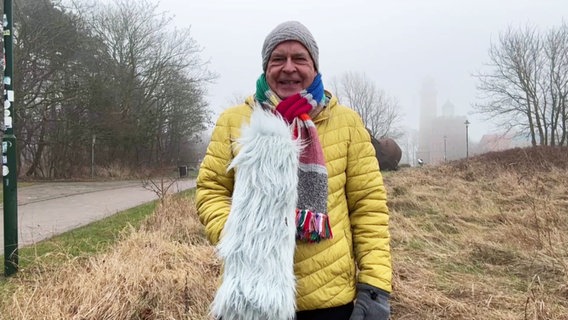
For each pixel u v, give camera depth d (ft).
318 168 5.52
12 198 15.79
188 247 17.76
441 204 30.09
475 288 14.43
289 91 6.04
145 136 97.50
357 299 5.66
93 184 66.74
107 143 90.43
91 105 83.25
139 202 40.55
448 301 13.15
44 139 78.89
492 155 54.75
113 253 15.44
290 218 5.13
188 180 83.51
